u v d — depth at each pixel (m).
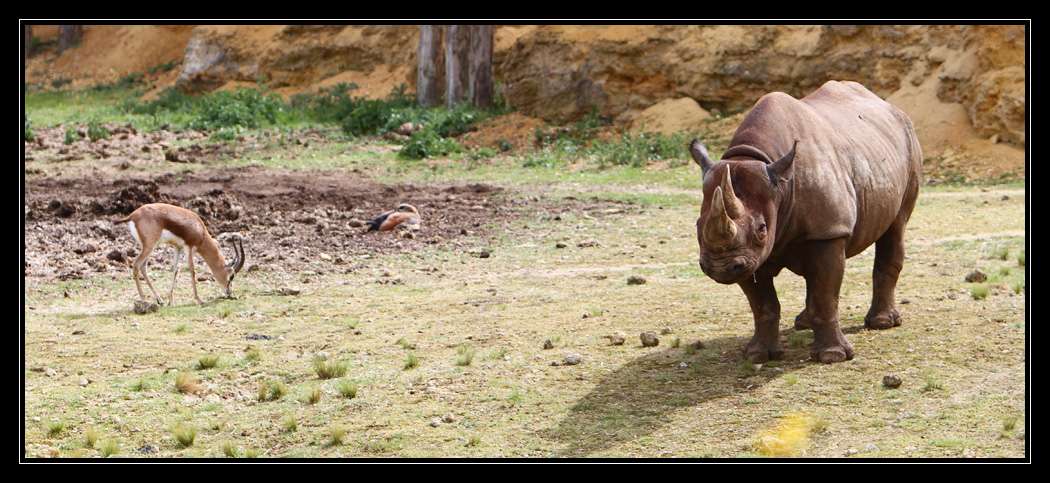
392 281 38.91
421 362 27.30
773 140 23.45
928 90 71.69
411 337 30.17
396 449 21.08
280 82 124.38
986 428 20.00
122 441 22.36
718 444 20.17
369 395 24.77
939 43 72.75
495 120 91.69
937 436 19.77
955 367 23.89
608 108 88.12
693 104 84.88
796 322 28.39
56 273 40.59
